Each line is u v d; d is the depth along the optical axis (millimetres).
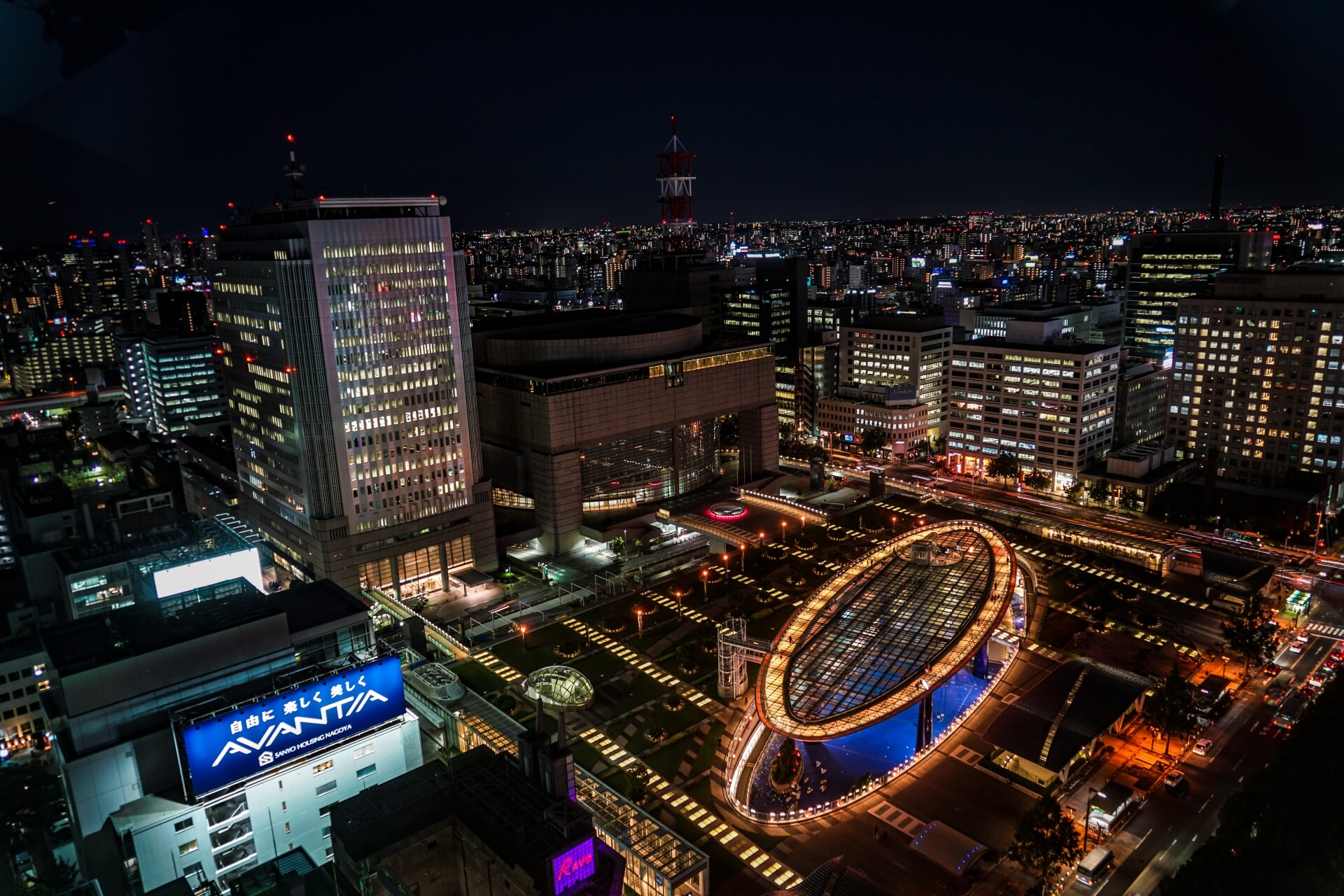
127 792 125250
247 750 125312
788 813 142375
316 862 134500
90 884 116000
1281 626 198500
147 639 131375
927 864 129250
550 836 100250
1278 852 116250
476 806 105750
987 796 144375
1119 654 188750
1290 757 134875
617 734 165625
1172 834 134375
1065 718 157000
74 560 197250
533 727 167500
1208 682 172125
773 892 124188
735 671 176000
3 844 136750
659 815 142375
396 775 141625
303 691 130125
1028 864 122125
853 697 150750
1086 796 143500
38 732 172125
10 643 181000
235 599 146250
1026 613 198500
